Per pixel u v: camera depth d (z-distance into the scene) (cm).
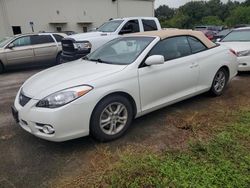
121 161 316
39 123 332
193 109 480
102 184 279
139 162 308
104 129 365
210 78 511
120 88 365
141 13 3462
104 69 384
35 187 283
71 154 344
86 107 336
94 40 836
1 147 371
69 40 848
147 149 345
